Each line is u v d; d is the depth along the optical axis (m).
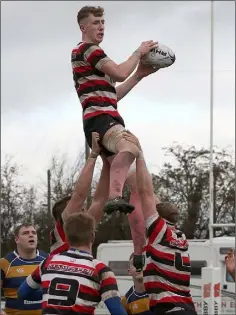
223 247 37.81
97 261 9.72
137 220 11.87
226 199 78.12
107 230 71.69
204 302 30.56
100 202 11.75
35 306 15.22
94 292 9.52
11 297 15.42
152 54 11.71
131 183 11.88
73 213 10.27
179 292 11.14
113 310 9.39
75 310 9.34
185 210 80.06
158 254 11.15
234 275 13.95
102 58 10.91
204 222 80.25
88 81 11.09
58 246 11.26
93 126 10.97
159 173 82.19
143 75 12.25
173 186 81.56
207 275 30.62
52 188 80.25
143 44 11.62
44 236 72.31
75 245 9.80
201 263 38.06
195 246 38.41
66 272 9.52
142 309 15.12
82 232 9.74
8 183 77.81
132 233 12.03
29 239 15.69
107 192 11.74
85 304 9.41
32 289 10.20
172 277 11.11
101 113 10.95
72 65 11.37
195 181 80.75
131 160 10.56
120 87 12.18
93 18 11.22
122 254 40.41
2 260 15.75
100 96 11.03
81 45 11.16
